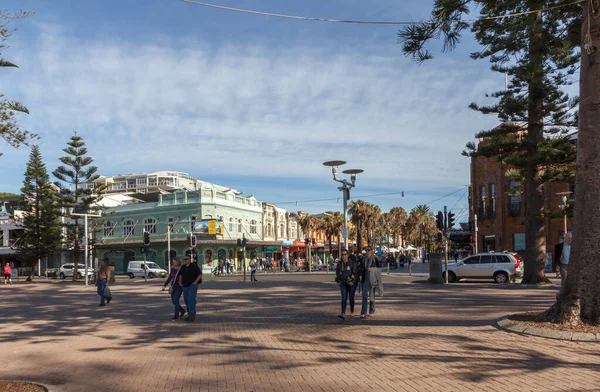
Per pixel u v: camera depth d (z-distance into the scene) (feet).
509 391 19.31
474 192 136.56
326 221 233.14
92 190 144.36
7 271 123.44
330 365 24.64
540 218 74.18
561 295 32.40
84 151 142.10
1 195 251.19
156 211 193.36
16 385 22.52
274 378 22.66
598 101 32.09
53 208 144.36
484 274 84.28
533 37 64.49
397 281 92.48
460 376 21.71
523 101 69.36
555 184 117.60
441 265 83.05
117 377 24.04
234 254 197.88
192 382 22.50
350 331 34.19
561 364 23.15
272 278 123.85
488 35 67.05
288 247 231.30
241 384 21.85
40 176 145.28
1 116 23.67
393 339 30.66
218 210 189.88
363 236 257.75
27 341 34.47
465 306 46.39
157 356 28.48
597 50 32.17
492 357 24.95
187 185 335.26
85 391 21.84
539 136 72.74
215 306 53.52
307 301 56.13
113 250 199.11
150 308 53.83
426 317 39.63
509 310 42.29
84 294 78.48
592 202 31.55
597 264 31.07
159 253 190.08
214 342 32.09
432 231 294.66
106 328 39.63
